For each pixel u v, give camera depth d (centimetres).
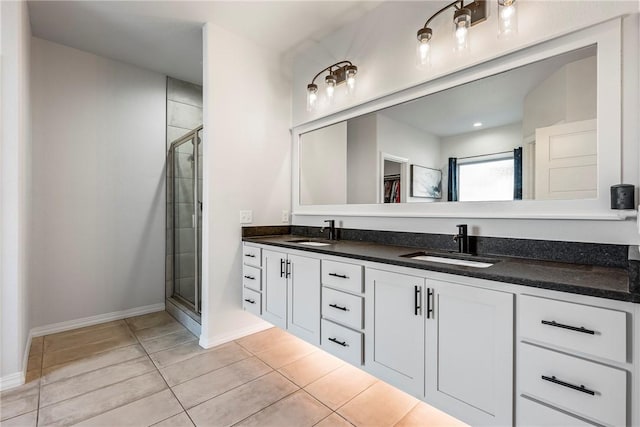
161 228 339
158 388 187
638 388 91
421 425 157
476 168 176
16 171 190
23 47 204
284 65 296
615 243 134
